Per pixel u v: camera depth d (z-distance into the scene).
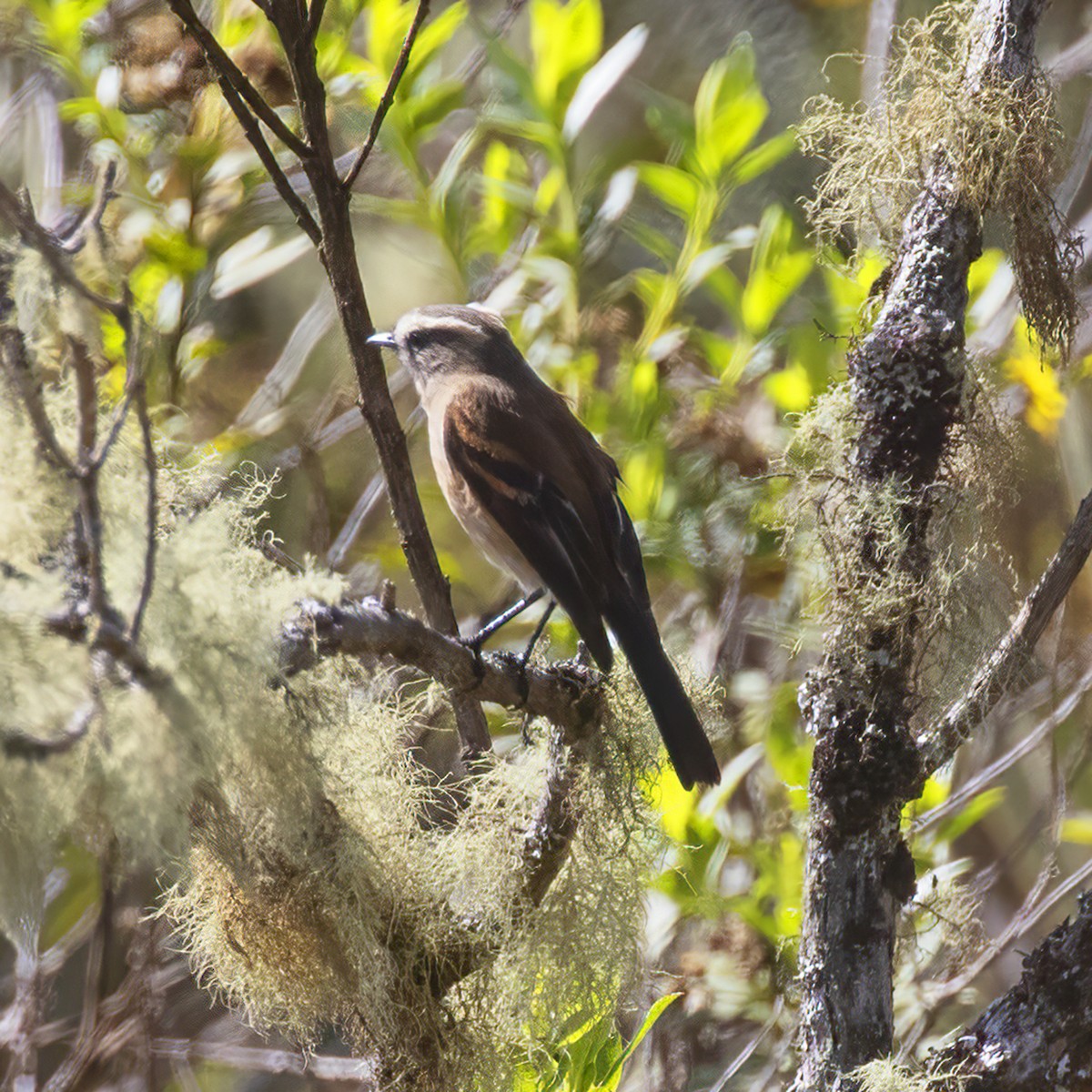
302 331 9.99
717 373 9.82
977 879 9.25
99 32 9.26
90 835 4.33
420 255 11.57
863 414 5.30
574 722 5.63
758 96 9.06
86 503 3.79
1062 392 9.40
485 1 12.00
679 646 9.30
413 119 8.87
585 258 9.65
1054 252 5.63
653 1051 7.83
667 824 7.64
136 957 7.79
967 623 5.30
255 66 8.58
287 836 4.60
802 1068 5.09
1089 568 10.14
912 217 5.50
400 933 5.29
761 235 9.13
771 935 7.77
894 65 5.88
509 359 8.55
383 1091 5.32
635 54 9.07
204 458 5.38
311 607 4.59
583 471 7.95
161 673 3.96
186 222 9.18
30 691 3.81
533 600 7.99
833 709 5.13
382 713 5.43
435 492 11.05
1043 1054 4.67
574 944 5.54
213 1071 9.20
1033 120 5.48
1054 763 8.21
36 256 4.01
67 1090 7.42
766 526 8.89
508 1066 5.45
